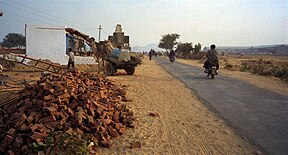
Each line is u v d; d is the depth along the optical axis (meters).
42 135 5.21
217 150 5.67
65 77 8.34
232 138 6.42
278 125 7.48
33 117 5.80
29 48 23.66
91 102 6.81
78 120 5.94
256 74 23.03
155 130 6.83
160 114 8.44
